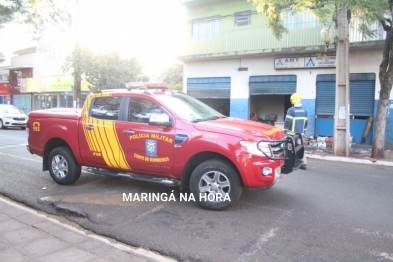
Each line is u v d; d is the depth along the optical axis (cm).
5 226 431
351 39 1300
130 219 465
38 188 618
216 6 1719
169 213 488
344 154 1077
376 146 1022
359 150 1195
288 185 656
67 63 1742
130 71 1781
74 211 487
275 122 1689
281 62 1493
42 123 649
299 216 481
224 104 1812
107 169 591
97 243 387
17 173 739
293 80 1485
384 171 836
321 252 371
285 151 505
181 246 385
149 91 562
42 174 730
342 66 1063
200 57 1667
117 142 556
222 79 1684
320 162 966
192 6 1788
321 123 1434
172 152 509
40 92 2859
